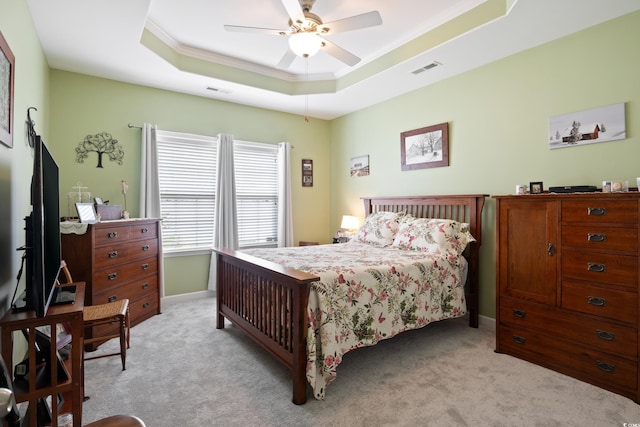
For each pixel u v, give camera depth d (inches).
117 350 105.5
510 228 103.2
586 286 86.4
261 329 97.8
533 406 76.0
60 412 65.1
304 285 77.4
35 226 51.2
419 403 77.2
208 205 171.3
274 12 109.0
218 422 70.3
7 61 68.4
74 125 135.0
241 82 150.4
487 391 82.4
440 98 146.6
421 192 156.2
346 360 99.6
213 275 168.7
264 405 76.5
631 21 93.3
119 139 145.3
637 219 77.9
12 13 74.7
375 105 180.5
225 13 109.7
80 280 104.7
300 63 150.2
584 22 98.6
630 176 93.9
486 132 129.4
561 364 91.2
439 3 104.6
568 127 106.2
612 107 96.9
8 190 70.7
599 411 74.1
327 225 213.9
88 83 138.1
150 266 138.6
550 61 110.5
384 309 94.3
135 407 75.4
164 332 121.6
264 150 188.9
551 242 93.3
